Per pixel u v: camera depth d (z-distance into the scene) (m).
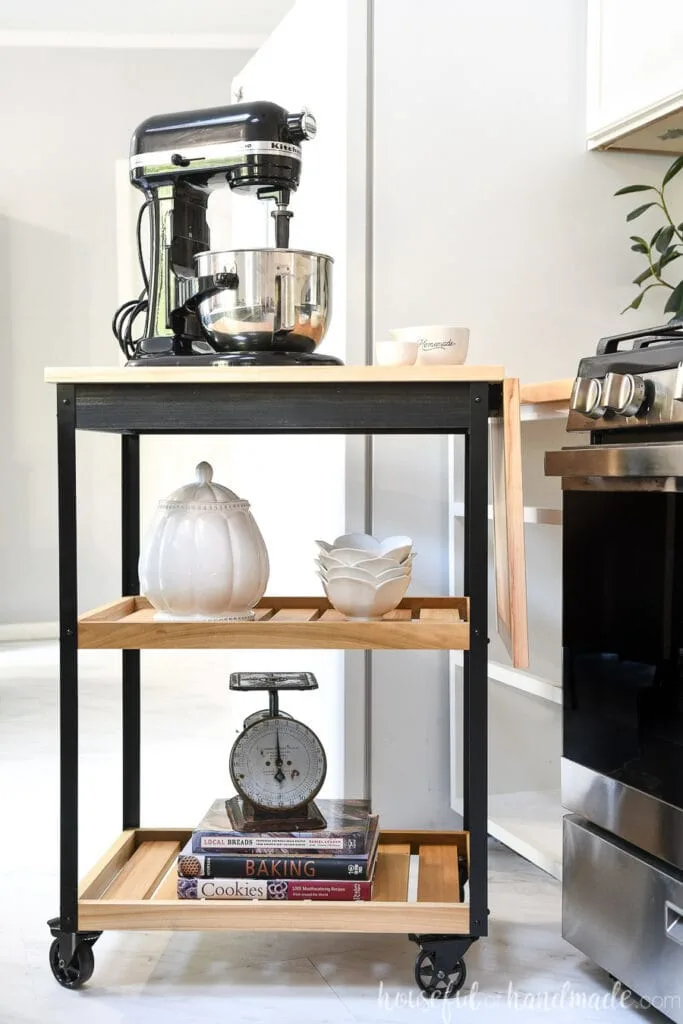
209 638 1.68
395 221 2.38
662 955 1.54
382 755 2.39
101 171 5.43
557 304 2.48
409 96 2.37
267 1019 1.62
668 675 1.52
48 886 2.14
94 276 5.44
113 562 5.50
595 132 2.43
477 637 1.66
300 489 2.64
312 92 2.55
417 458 2.38
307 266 1.77
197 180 1.91
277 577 2.81
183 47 5.47
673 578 1.50
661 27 2.20
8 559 5.41
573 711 1.77
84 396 1.68
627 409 1.58
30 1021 1.61
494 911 2.04
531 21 2.43
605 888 1.68
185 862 1.72
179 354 1.90
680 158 2.30
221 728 3.51
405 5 2.36
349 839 1.72
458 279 2.42
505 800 2.43
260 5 5.20
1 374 5.36
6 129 5.36
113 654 4.85
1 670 4.49
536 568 2.51
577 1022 1.61
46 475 5.44
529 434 2.51
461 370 1.63
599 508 1.69
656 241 2.37
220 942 1.90
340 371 1.63
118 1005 1.66
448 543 2.40
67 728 1.69
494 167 2.43
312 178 2.56
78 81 5.40
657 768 1.55
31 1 5.13
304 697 2.64
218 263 1.77
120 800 2.70
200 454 5.45
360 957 1.84
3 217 5.34
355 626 1.67
